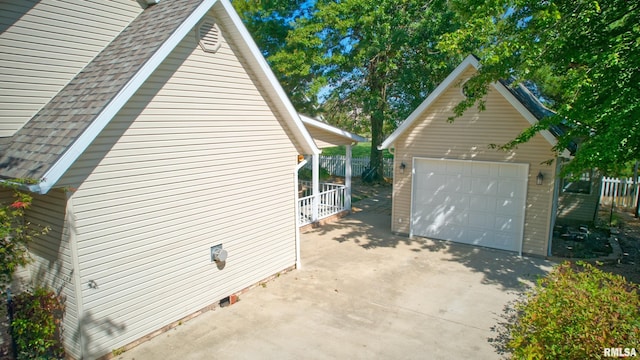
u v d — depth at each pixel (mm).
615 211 16047
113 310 6348
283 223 9648
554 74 9625
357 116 24109
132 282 6586
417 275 9742
